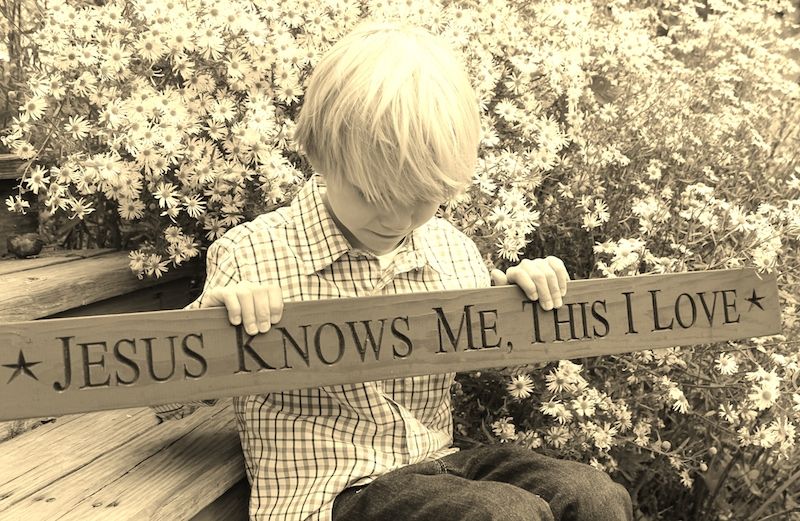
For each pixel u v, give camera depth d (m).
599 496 1.16
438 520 1.09
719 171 2.31
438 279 1.35
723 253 1.87
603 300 1.27
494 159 1.79
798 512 1.90
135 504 1.19
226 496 1.40
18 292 1.57
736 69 2.76
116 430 1.50
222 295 1.10
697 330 1.32
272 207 1.76
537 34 2.23
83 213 1.73
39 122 1.75
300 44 1.93
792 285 2.06
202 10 1.83
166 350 1.08
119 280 1.81
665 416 2.01
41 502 1.20
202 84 1.83
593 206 1.99
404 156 1.05
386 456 1.25
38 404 1.03
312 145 1.18
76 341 1.04
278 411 1.26
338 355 1.14
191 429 1.51
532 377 1.77
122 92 1.80
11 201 1.71
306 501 1.20
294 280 1.25
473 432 1.83
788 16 3.38
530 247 2.02
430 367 1.18
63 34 1.77
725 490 1.99
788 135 2.69
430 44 1.17
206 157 1.72
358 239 1.26
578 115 2.06
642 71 2.36
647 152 2.21
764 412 1.85
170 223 1.87
